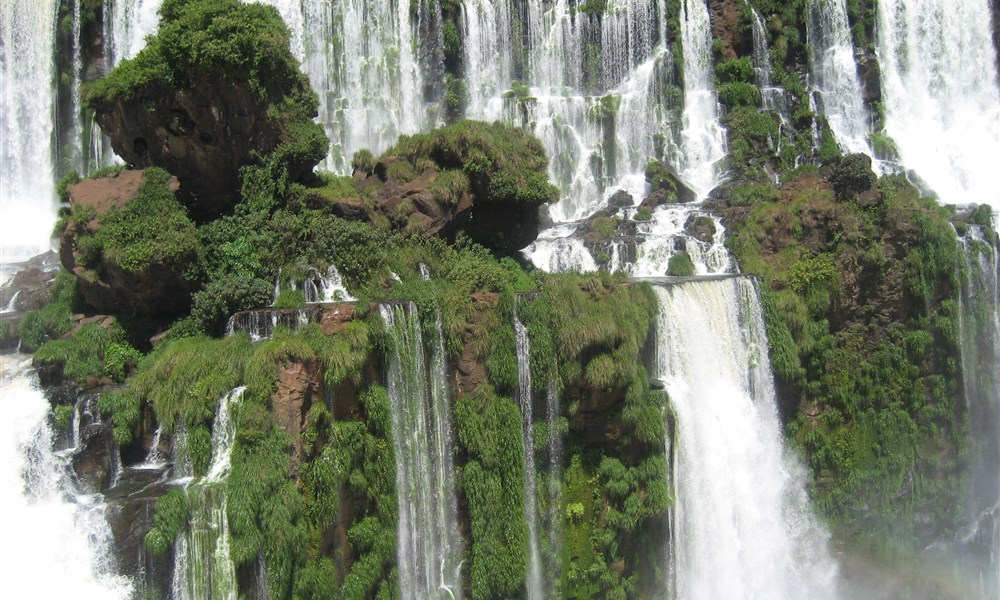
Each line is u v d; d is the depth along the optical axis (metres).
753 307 38.53
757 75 57.66
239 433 25.64
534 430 31.73
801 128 55.47
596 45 56.00
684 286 35.88
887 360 41.16
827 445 39.78
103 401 27.55
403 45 53.28
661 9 56.41
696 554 34.59
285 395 26.11
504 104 52.28
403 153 37.28
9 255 44.00
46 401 28.16
